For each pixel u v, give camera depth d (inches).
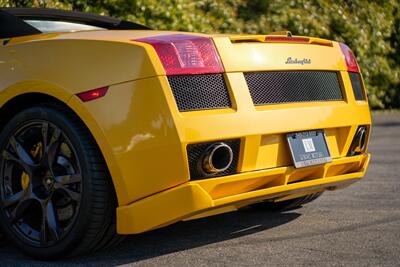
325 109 123.9
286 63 119.3
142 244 124.7
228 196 111.4
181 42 108.4
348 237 127.0
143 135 105.5
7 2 281.7
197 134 105.0
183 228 137.3
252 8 432.5
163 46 107.0
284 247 120.5
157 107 104.7
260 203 152.3
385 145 272.7
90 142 110.1
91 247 113.1
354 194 171.9
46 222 114.4
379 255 114.0
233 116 109.0
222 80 110.7
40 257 115.6
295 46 122.9
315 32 433.4
